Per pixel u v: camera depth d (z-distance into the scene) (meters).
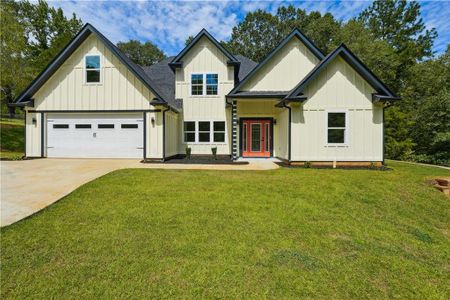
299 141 11.31
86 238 4.02
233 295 2.71
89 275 3.03
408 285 3.03
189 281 2.93
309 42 13.36
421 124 19.66
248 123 15.06
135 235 4.14
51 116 13.42
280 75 13.58
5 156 13.84
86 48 13.13
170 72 18.98
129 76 13.01
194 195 6.28
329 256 3.64
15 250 3.61
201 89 15.77
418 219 5.48
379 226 4.89
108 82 13.09
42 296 2.65
